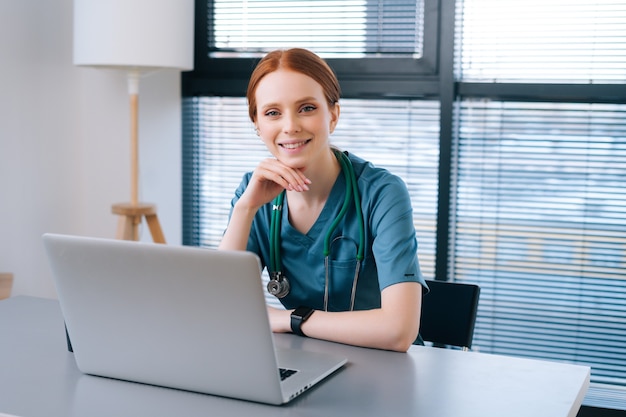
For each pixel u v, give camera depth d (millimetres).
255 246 1903
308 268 1841
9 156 3127
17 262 3205
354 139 3352
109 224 3477
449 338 1935
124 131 3447
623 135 3006
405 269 1662
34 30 3195
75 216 3443
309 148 1701
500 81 3111
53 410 1261
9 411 1257
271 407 1278
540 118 3100
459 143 3205
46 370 1451
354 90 3271
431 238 3283
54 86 3305
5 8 3062
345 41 3289
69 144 3387
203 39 3457
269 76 1684
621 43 2963
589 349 3104
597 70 3002
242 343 1254
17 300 1979
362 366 1493
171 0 2941
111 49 2898
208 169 3588
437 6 3125
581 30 3004
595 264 3084
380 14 3232
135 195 3184
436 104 3240
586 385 1463
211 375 1304
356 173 1826
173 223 3545
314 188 1792
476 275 3232
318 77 1690
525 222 3158
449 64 3100
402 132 3291
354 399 1316
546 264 3145
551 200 3119
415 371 1469
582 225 3086
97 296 1343
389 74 3227
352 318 1627
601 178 3049
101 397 1317
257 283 1202
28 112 3195
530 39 3064
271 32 3387
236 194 2008
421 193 3289
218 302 1240
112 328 1356
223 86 3453
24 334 1684
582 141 3059
